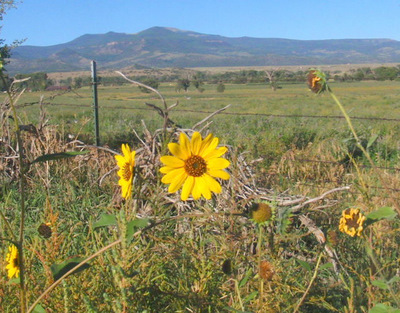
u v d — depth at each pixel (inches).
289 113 1523.1
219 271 117.0
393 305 100.3
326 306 104.0
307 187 211.2
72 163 242.4
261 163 258.1
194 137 81.5
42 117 264.7
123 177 86.7
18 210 191.2
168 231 145.9
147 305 105.7
